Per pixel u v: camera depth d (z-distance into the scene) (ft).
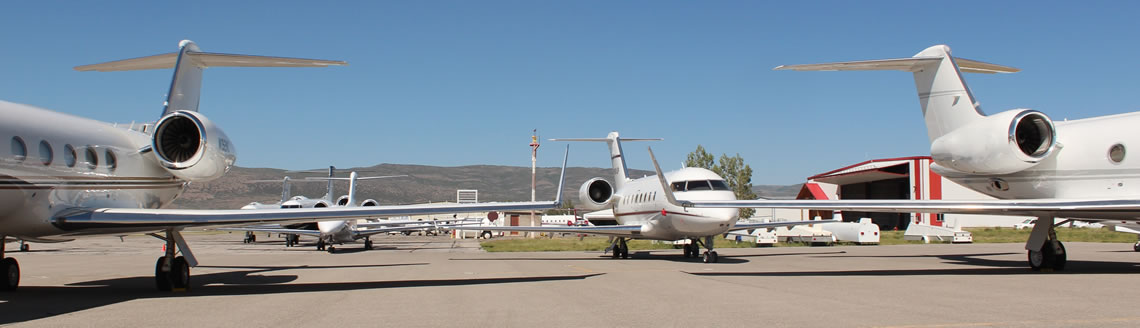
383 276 49.60
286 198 156.97
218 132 41.06
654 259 72.49
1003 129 48.37
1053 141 47.75
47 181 33.86
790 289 36.09
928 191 159.12
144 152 42.91
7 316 27.32
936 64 55.06
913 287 36.83
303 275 51.98
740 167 236.43
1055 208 43.57
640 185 76.74
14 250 110.63
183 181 48.11
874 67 54.90
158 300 33.40
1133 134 44.96
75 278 50.52
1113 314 25.53
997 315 25.49
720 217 60.49
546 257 79.77
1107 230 166.09
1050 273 47.39
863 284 38.86
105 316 27.25
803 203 46.60
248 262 73.31
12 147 31.83
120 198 40.27
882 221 212.02
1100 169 46.50
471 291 36.76
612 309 28.25
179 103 46.78
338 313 27.73
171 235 38.65
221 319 26.21
